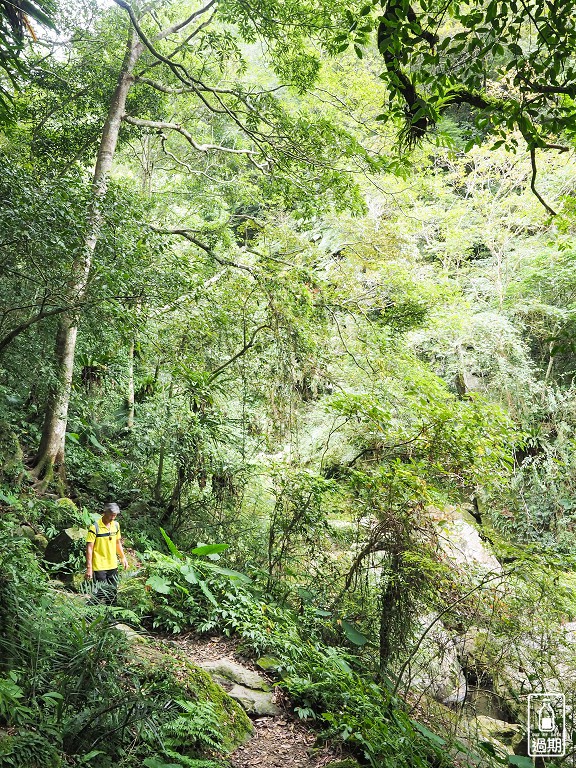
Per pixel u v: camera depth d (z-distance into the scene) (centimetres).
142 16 1298
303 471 840
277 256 1280
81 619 483
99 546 689
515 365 1573
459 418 727
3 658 396
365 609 764
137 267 782
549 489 1338
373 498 728
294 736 536
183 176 1755
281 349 1037
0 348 706
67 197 674
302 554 852
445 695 756
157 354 1040
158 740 404
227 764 461
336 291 1196
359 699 571
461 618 684
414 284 1270
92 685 394
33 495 896
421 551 691
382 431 768
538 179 1742
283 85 1226
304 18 1070
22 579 492
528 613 656
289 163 1209
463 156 1855
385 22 402
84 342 1003
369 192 1688
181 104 1659
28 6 616
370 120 1531
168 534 976
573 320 1483
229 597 735
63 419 991
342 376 1188
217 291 1083
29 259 648
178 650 598
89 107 1330
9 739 325
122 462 1133
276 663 640
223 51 1259
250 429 1057
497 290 1778
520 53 388
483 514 1350
